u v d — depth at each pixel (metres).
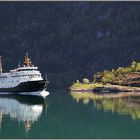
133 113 178.88
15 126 153.12
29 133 139.50
